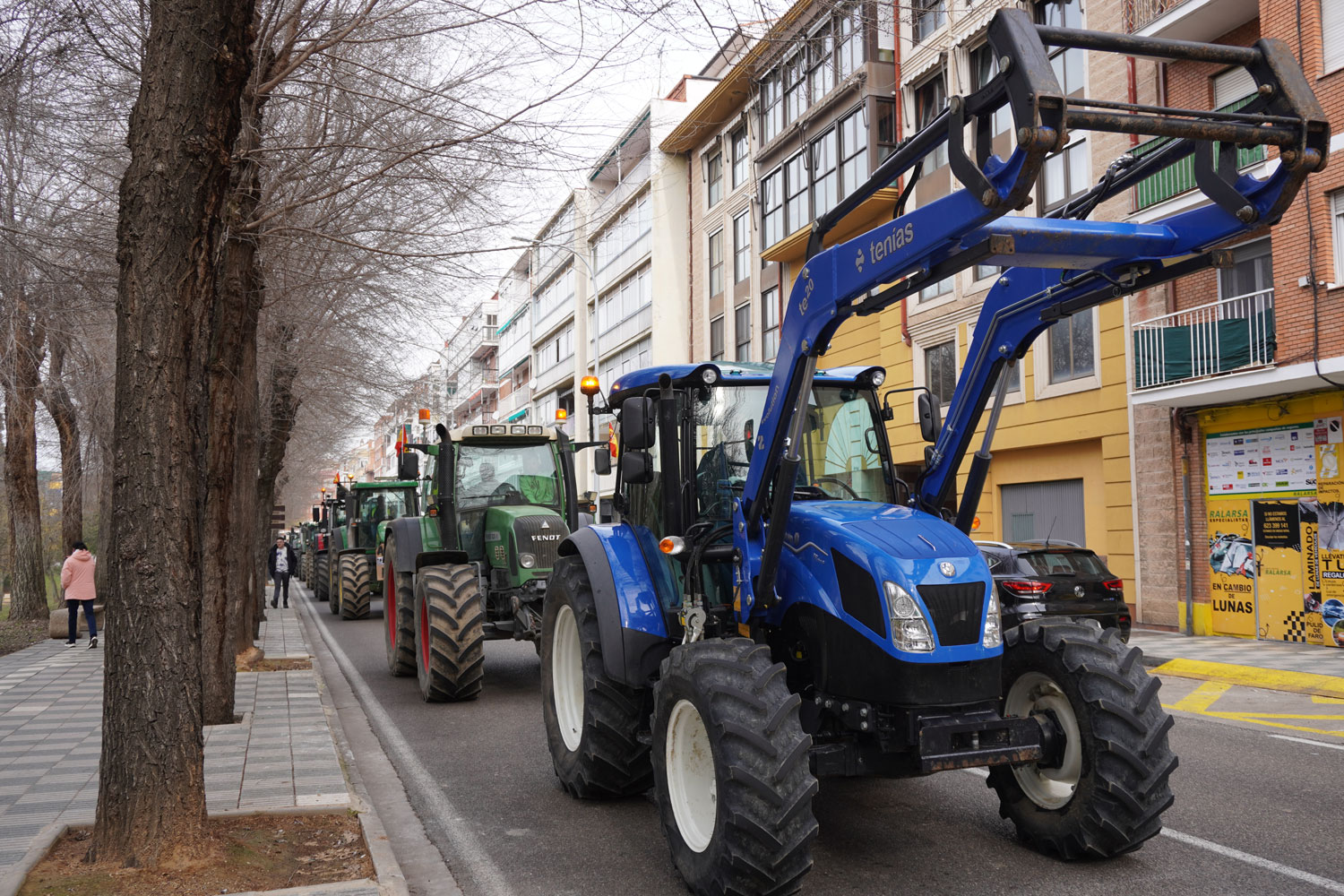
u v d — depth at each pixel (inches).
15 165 316.5
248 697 370.6
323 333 555.5
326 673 483.5
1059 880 173.3
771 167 1016.9
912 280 165.6
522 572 380.2
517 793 243.6
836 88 861.8
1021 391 737.6
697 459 215.8
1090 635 186.1
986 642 170.1
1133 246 164.4
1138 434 639.8
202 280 181.6
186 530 177.8
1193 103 606.2
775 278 1023.6
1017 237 157.0
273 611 930.1
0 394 446.3
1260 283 570.3
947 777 248.5
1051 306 191.8
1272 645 531.8
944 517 214.5
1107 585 440.1
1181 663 474.0
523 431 431.5
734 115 1128.2
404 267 393.7
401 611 435.2
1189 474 607.2
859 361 911.0
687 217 1282.0
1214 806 220.2
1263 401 563.5
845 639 173.3
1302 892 166.7
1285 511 550.6
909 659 163.9
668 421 206.2
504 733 316.8
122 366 175.6
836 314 177.8
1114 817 172.2
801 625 185.6
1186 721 331.3
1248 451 573.9
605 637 214.1
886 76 834.2
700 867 163.6
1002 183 138.4
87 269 335.6
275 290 449.7
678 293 1283.2
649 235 1300.4
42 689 417.7
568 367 1756.9
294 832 195.8
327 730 300.5
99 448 544.4
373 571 826.2
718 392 218.5
